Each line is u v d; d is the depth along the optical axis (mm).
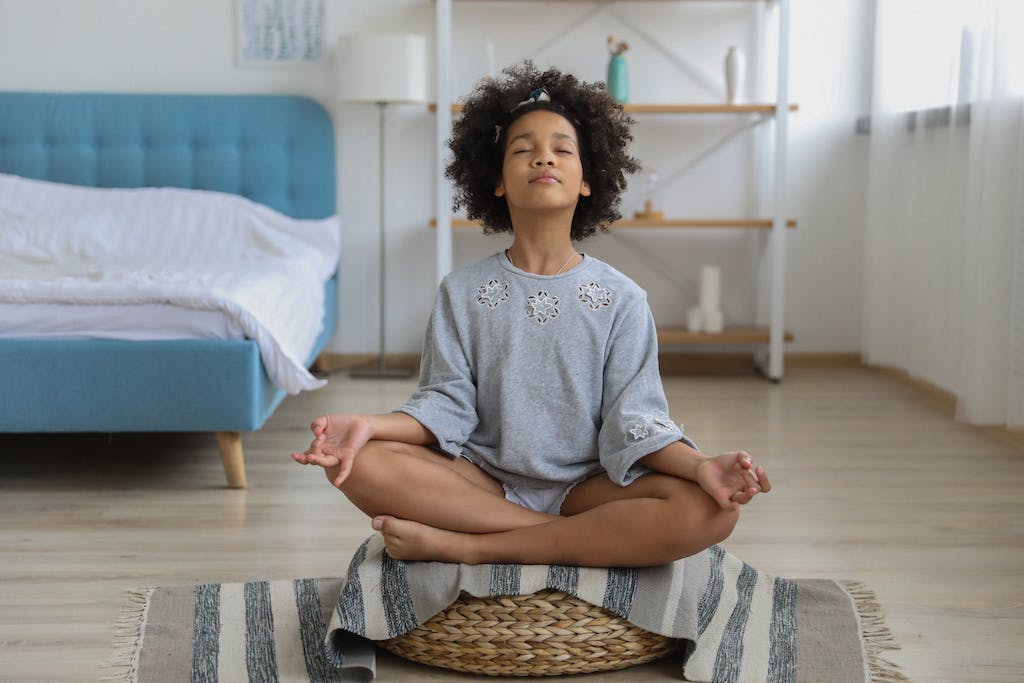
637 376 1655
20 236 3645
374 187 4293
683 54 4254
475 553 1573
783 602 1797
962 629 1746
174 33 4203
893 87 3826
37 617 1775
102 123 4098
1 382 2562
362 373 4109
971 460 2867
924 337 3668
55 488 2582
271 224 3994
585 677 1573
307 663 1588
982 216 3055
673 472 1549
